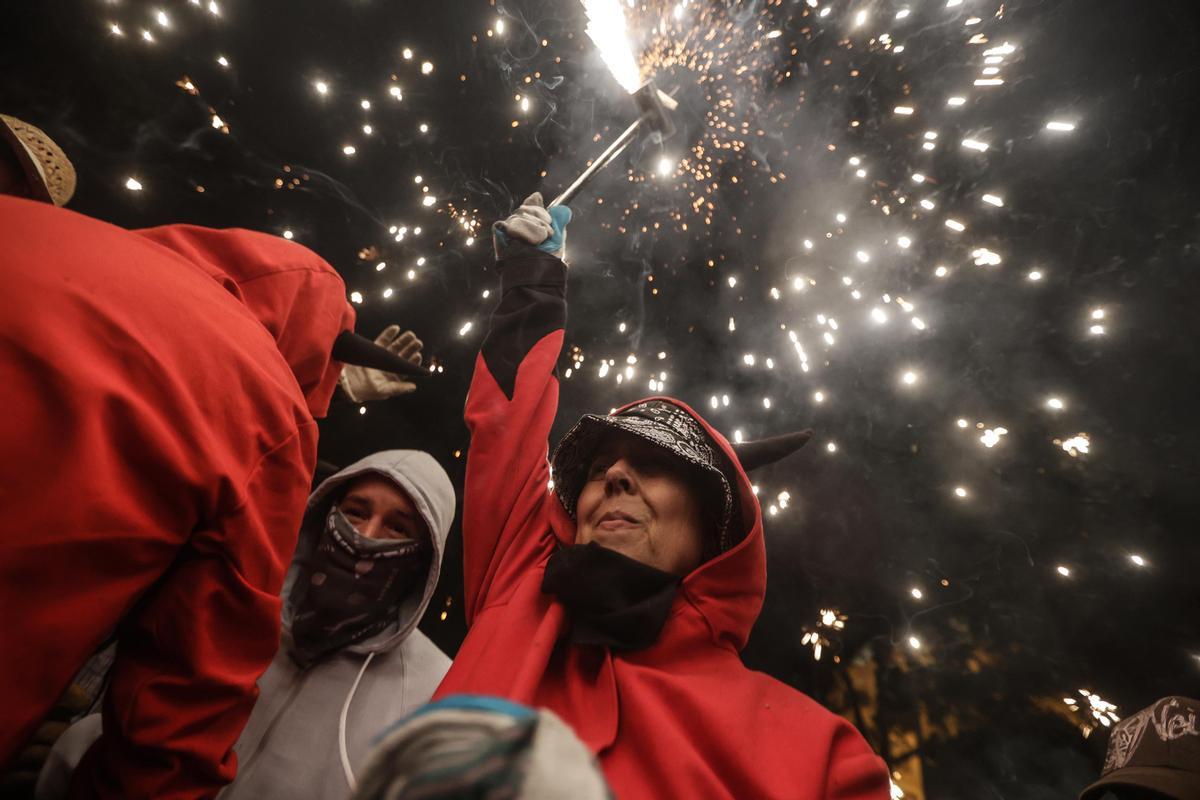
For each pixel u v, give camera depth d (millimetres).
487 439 1607
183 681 970
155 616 979
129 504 854
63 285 858
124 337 884
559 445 1537
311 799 1427
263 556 1038
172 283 1018
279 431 1084
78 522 795
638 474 1432
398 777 315
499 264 1939
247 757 1468
